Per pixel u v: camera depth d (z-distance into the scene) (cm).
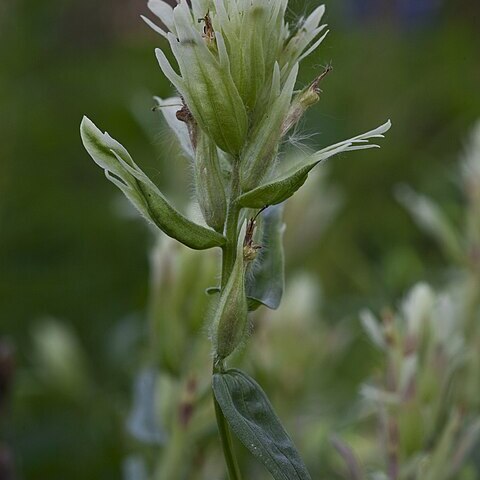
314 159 36
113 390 68
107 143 37
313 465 53
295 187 37
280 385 53
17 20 90
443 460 44
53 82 94
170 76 37
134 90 92
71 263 80
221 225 37
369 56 99
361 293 77
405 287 69
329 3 101
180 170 63
